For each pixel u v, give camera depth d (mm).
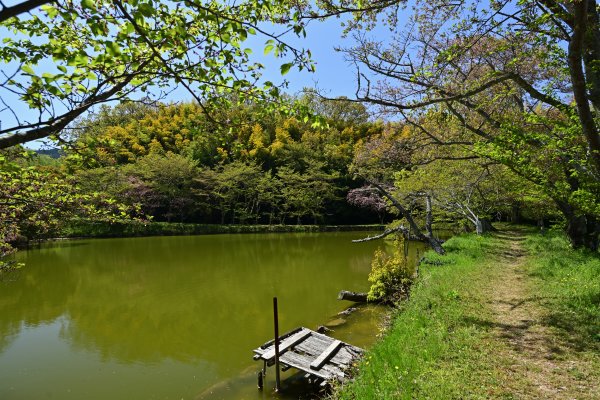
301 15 4750
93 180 35250
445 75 9016
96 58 2672
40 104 2682
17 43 3395
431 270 12406
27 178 6055
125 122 55906
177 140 57125
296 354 8148
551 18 6145
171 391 7953
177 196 45188
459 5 6402
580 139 8023
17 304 14289
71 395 7902
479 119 11125
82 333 11398
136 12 2520
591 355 5527
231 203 48781
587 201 7625
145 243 31234
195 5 2787
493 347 5996
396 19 7789
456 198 20641
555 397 4492
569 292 8250
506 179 13625
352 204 51219
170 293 15633
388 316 10695
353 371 6805
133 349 10188
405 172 18828
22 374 8820
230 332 11266
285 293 15383
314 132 62094
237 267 20984
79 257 24172
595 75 6805
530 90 7562
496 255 15211
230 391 7750
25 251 26344
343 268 20328
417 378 5035
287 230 43188
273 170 55469
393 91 10281
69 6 2701
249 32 3146
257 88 3541
